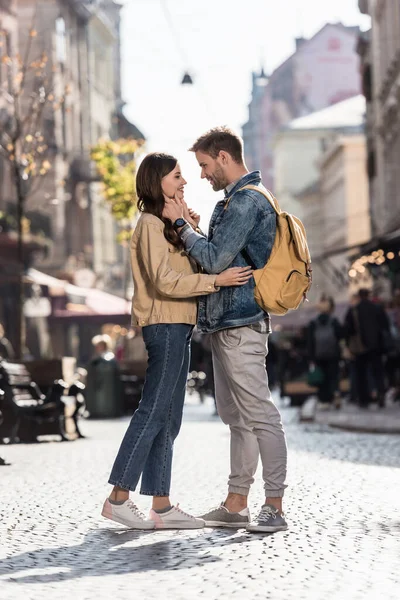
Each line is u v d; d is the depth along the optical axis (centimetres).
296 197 13338
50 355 5162
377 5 5931
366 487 1150
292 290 891
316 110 14750
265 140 16500
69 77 7019
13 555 793
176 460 1504
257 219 896
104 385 2897
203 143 916
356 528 893
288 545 823
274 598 654
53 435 2025
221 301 901
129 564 760
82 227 7288
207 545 830
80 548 822
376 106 6112
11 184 5434
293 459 1466
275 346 4147
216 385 929
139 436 910
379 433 1984
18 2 6562
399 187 5519
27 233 4953
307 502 1041
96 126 7894
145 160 917
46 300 4394
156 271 898
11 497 1108
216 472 1334
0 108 5075
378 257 3738
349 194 10819
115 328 4988
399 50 5078
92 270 7331
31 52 6531
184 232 902
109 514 912
